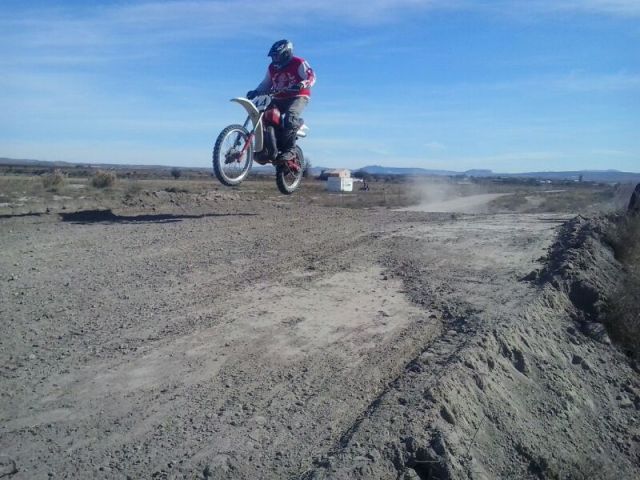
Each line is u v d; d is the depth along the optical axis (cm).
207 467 419
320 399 529
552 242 1183
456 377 577
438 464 459
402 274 923
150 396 511
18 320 649
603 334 904
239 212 1501
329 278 880
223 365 577
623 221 1423
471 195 6097
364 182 6975
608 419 738
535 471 562
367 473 426
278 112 1227
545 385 704
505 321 742
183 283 812
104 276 825
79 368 549
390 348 644
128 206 1552
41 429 452
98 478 402
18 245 984
